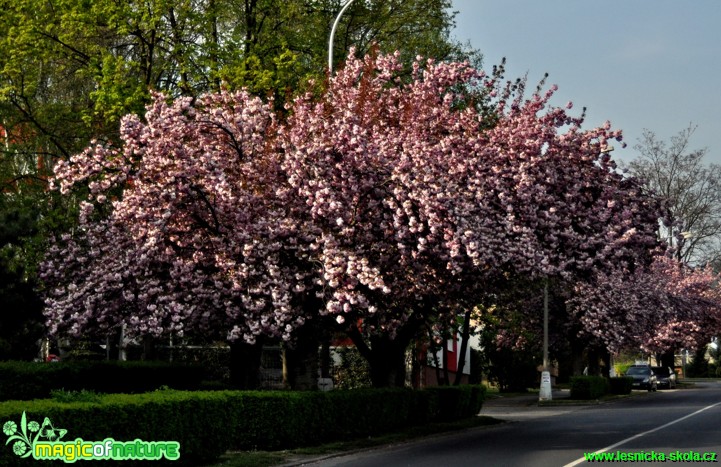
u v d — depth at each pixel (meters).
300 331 20.97
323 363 33.12
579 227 21.00
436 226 17.56
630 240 21.34
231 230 19.52
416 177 17.89
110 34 30.81
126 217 18.97
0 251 20.23
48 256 20.41
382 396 20.73
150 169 18.67
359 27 35.94
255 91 28.69
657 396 47.50
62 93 33.06
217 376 34.84
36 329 20.84
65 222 24.28
